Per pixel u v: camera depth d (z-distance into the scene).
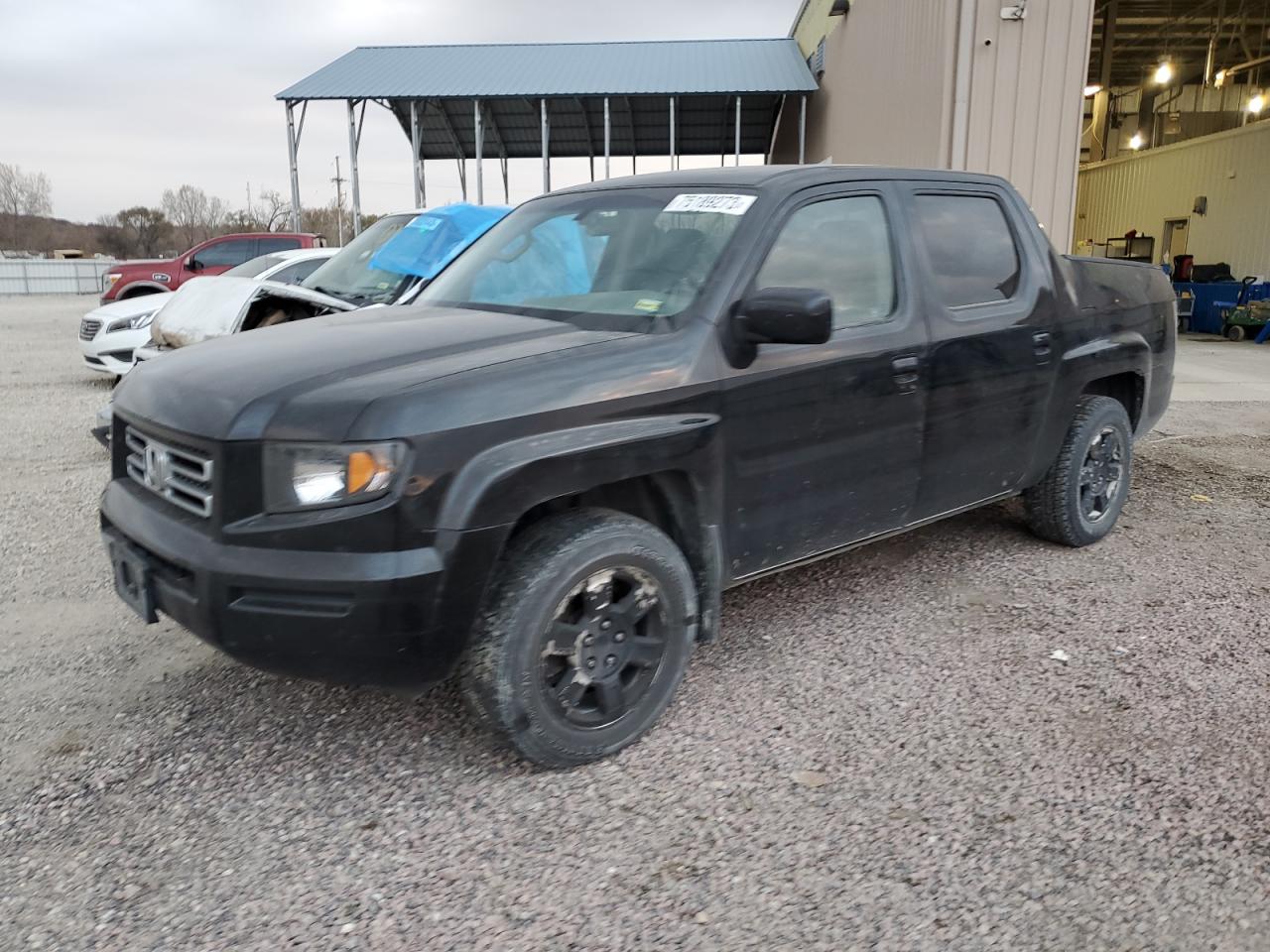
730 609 4.11
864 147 16.12
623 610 2.91
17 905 2.34
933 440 3.79
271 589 2.51
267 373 2.77
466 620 2.60
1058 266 4.45
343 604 2.49
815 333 2.91
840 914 2.27
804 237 3.41
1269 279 18.91
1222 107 24.62
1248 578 4.37
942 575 4.45
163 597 2.73
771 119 26.81
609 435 2.78
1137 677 3.41
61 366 13.48
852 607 4.10
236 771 2.92
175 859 2.51
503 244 3.97
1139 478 6.25
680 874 2.43
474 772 2.89
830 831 2.58
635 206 3.67
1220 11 21.58
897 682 3.41
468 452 2.56
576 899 2.34
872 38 15.42
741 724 3.14
